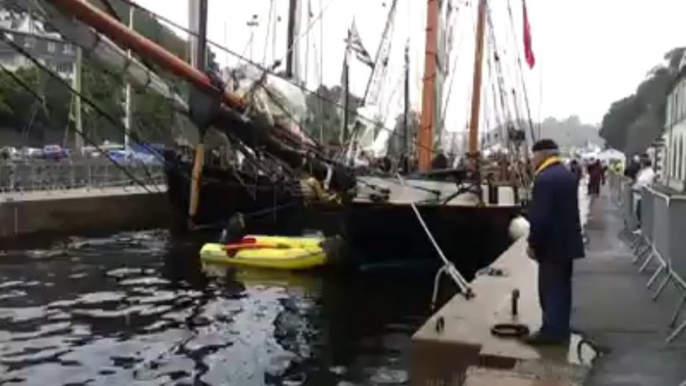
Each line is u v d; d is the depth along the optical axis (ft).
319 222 110.52
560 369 23.52
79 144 194.29
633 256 50.96
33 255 94.58
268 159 65.62
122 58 51.62
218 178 117.50
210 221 119.44
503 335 27.37
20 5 49.21
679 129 75.10
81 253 97.14
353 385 41.01
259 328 55.01
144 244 107.65
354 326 55.62
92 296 67.10
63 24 49.47
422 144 86.33
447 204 71.00
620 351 26.71
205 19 54.19
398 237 72.18
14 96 199.21
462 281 35.29
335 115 135.03
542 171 26.45
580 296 36.68
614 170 141.79
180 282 74.79
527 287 37.58
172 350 48.49
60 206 118.62
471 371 23.54
